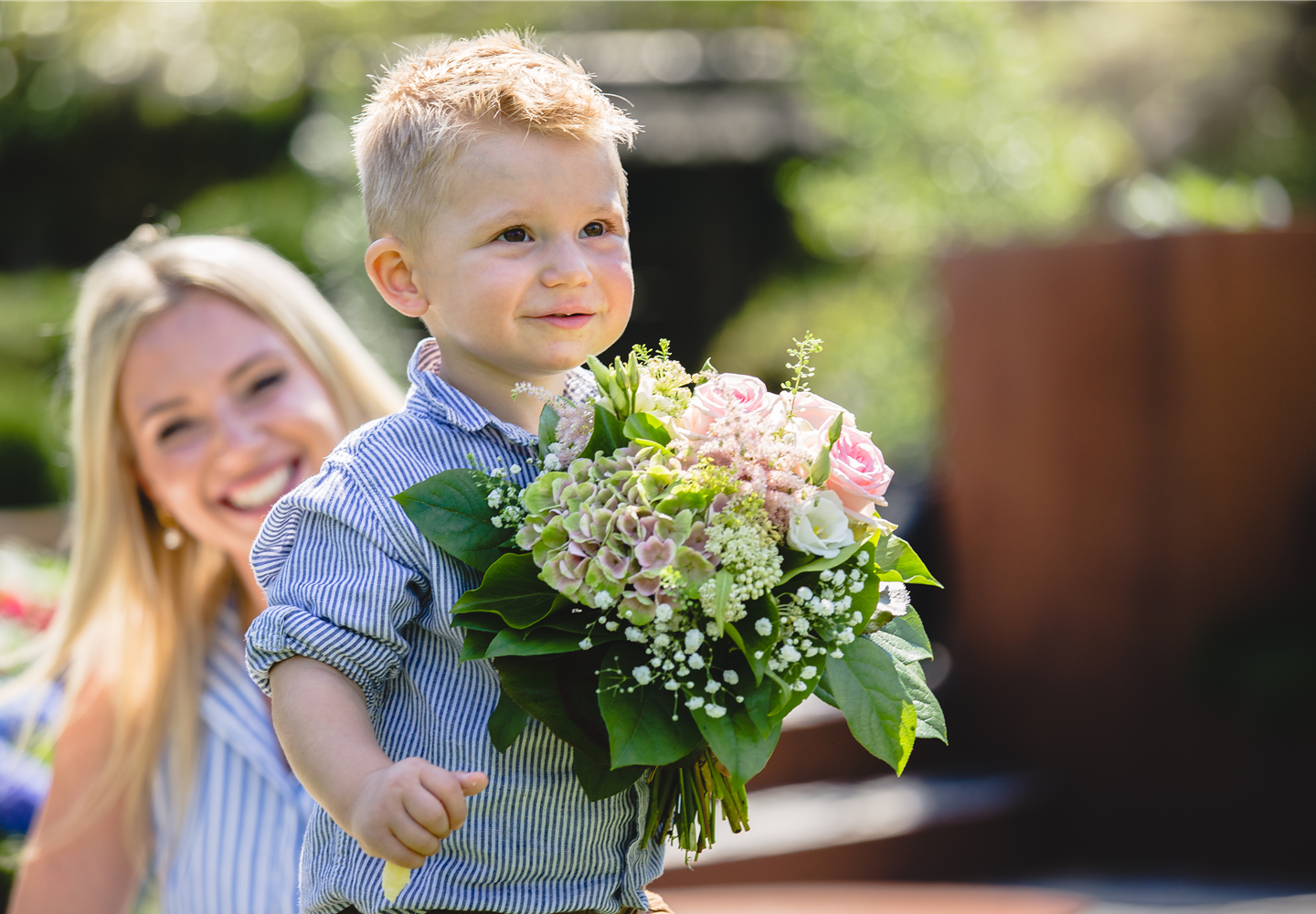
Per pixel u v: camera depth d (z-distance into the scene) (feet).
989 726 23.45
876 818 20.65
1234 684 20.75
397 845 5.49
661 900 7.41
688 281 46.26
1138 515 21.81
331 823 6.72
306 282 11.48
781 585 5.93
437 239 6.55
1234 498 21.12
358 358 11.46
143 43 41.11
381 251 6.82
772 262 45.96
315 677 6.12
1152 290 21.59
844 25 32.91
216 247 11.22
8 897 11.14
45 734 11.78
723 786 6.44
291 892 9.80
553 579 5.72
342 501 6.41
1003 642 23.38
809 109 39.58
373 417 11.41
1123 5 47.29
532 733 6.31
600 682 5.69
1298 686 20.20
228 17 40.57
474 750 6.29
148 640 10.80
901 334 31.60
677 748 5.63
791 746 21.93
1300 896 19.01
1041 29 44.16
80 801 10.58
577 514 5.79
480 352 6.57
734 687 5.75
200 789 10.39
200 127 42.47
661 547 5.64
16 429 35.22
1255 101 48.65
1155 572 21.65
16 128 42.52
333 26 40.63
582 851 6.46
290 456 10.77
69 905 10.48
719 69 43.06
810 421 6.41
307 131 38.04
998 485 23.52
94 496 10.93
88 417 10.78
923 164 32.04
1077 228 29.84
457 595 6.25
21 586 16.03
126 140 42.86
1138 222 28.76
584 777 5.88
